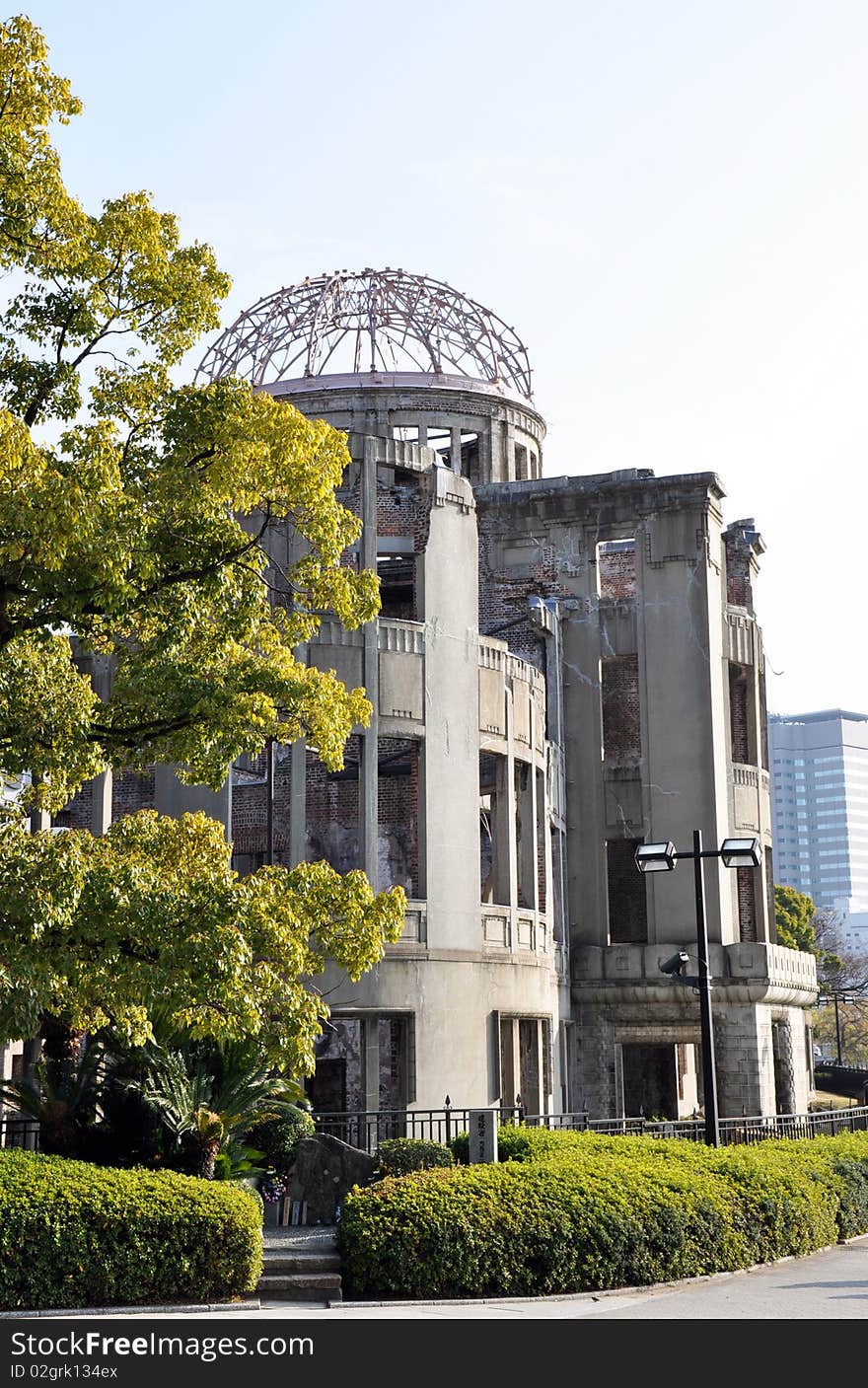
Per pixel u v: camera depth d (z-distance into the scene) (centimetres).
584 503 4053
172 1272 1360
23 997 1328
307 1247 1588
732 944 3741
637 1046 4288
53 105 1442
